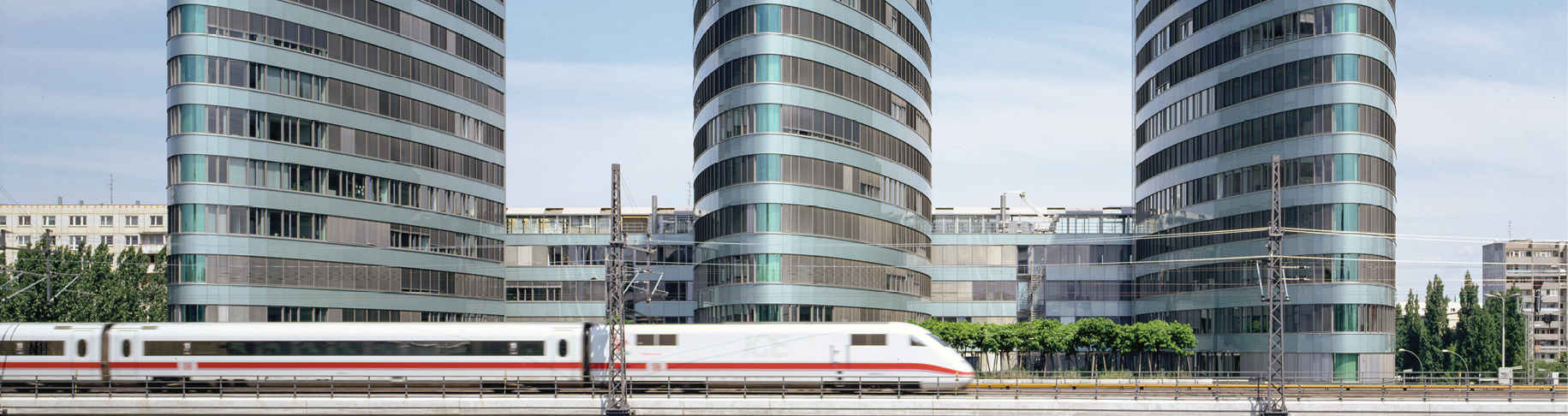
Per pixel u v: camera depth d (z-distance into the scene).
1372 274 66.56
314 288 70.19
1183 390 51.53
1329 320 66.44
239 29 67.62
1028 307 93.25
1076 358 86.88
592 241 96.31
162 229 143.75
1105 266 92.88
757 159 69.81
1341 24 67.50
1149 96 86.94
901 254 78.38
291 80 69.75
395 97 76.19
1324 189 67.06
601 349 50.28
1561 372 97.38
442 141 80.31
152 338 50.00
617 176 46.81
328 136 71.56
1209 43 76.19
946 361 50.00
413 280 76.94
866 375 49.88
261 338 50.09
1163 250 83.50
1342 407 45.22
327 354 50.09
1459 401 45.78
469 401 45.19
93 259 86.00
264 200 68.00
